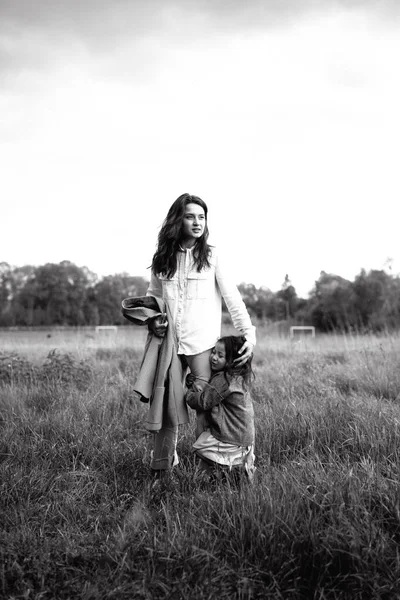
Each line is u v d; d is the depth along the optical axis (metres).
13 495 3.51
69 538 2.94
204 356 3.81
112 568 2.66
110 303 58.22
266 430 4.66
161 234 3.90
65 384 7.29
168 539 2.76
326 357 10.10
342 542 2.60
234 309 3.91
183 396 3.81
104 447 4.43
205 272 3.90
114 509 3.36
